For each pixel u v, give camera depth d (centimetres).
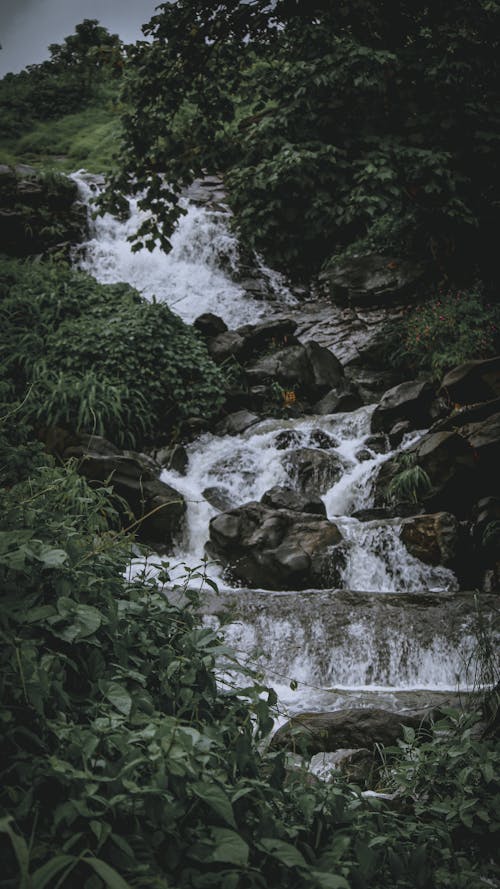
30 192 1894
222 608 780
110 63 1218
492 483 962
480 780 350
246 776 259
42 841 199
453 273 1555
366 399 1384
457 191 1228
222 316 1778
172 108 1241
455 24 1184
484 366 1114
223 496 1100
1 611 238
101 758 223
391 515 983
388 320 1570
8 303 1281
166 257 1891
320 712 562
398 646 743
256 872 220
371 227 1711
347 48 1094
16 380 1155
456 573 888
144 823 217
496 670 678
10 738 210
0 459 541
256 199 1225
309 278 1928
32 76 3103
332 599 796
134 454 1077
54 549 259
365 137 1142
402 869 280
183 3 1166
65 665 256
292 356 1400
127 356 1225
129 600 316
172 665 273
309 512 1003
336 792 287
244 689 298
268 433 1218
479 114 1163
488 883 299
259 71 1236
